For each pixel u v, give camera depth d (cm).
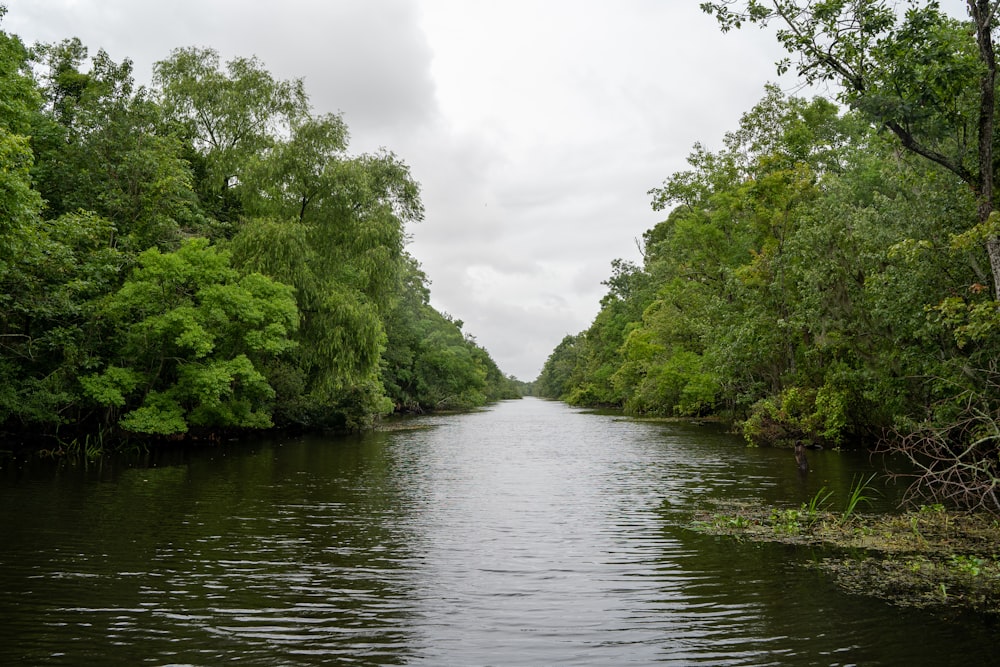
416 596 816
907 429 1966
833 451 2556
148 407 2242
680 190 3922
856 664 610
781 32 1270
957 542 1055
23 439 2302
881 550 1020
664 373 4597
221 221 2906
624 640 673
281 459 2359
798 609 759
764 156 3041
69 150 2300
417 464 2289
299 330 2767
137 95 2461
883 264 2017
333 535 1146
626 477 1928
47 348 2144
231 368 2334
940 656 624
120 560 955
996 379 1462
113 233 2291
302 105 3047
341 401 3922
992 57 1207
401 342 6116
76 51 2764
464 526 1231
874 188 2620
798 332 2731
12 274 1716
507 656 632
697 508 1405
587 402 11275
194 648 644
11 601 773
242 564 948
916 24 1167
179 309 2178
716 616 741
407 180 3094
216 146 2917
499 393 17175
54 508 1327
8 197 1330
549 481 1856
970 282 1620
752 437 3016
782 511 1339
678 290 4056
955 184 1642
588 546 1074
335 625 713
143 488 1603
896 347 2003
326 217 2861
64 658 616
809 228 2273
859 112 1378
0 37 2005
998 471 1252
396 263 3042
